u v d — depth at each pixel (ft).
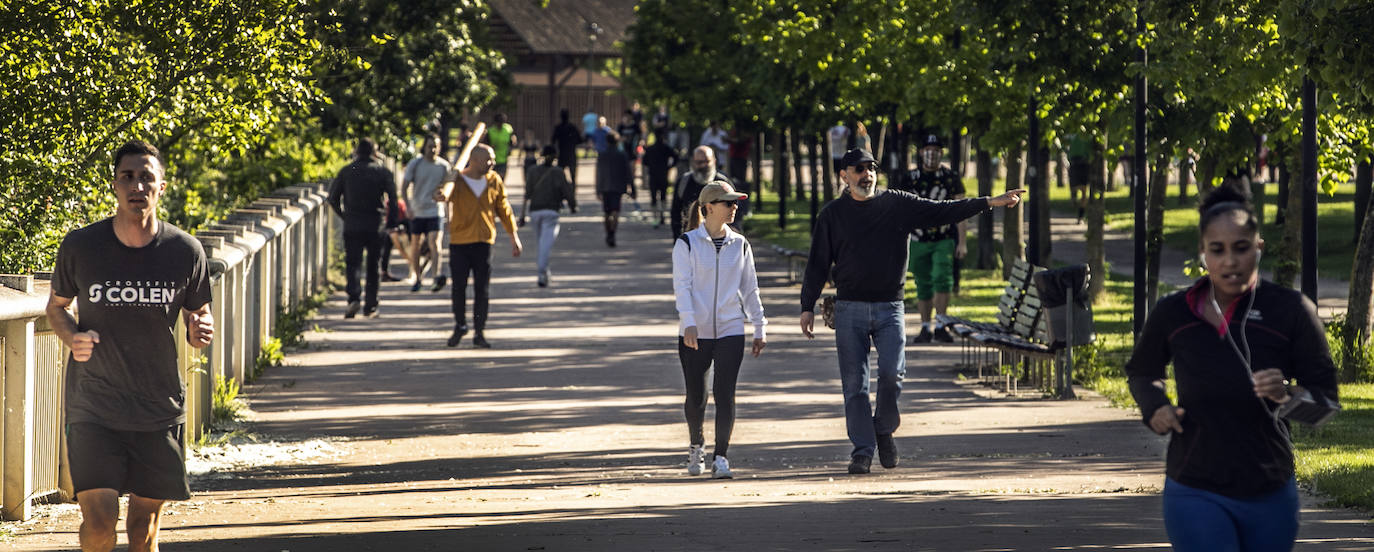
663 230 257.34
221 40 81.05
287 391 102.27
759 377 108.88
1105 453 77.56
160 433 43.14
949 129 159.74
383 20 165.07
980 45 134.10
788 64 181.78
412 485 69.82
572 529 56.24
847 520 57.72
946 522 56.90
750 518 58.54
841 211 70.28
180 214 114.11
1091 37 111.14
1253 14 83.35
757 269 197.26
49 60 73.26
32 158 73.51
